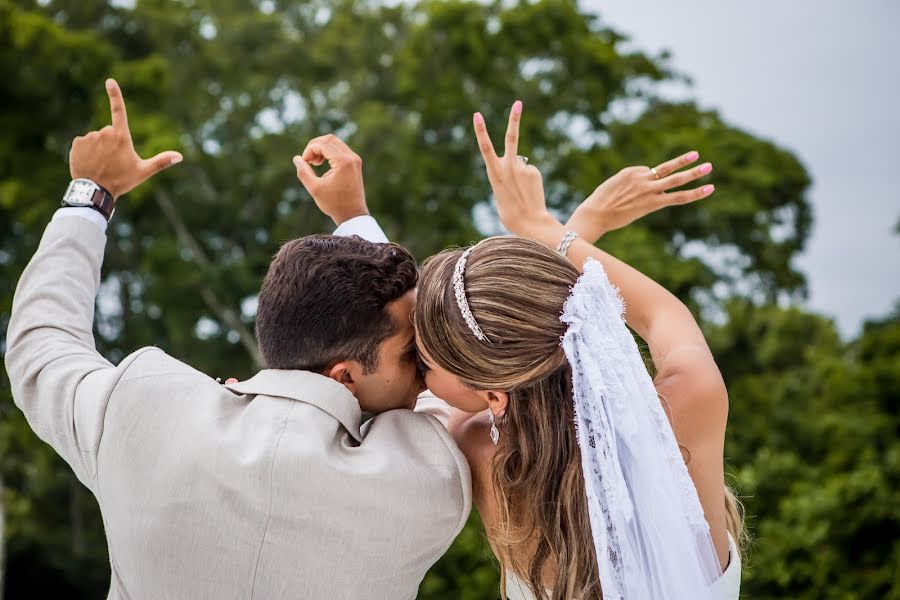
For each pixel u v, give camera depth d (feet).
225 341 46.16
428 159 44.55
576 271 5.84
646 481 5.55
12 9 39.29
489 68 45.16
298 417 5.62
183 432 5.57
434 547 5.87
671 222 53.78
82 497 51.65
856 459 39.24
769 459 41.47
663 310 6.56
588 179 44.62
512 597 6.58
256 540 5.50
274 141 47.62
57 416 5.79
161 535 5.52
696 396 6.04
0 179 40.40
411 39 45.57
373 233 7.68
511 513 5.95
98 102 40.88
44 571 49.96
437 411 6.89
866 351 43.39
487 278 5.63
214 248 47.73
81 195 6.66
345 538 5.56
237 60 49.70
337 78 50.21
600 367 5.58
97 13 46.32
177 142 40.32
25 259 43.52
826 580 33.37
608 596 5.43
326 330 5.78
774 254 57.77
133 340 46.06
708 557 5.77
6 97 40.81
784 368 61.82
